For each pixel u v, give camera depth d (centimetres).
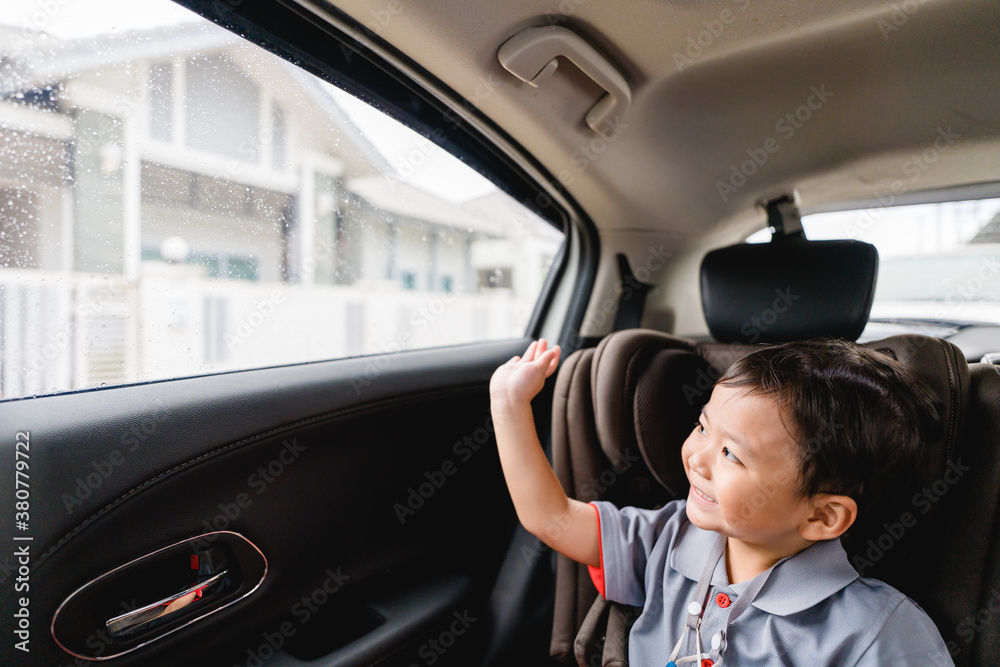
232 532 80
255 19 76
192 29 77
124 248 84
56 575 65
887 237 140
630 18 79
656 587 76
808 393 59
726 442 62
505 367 84
